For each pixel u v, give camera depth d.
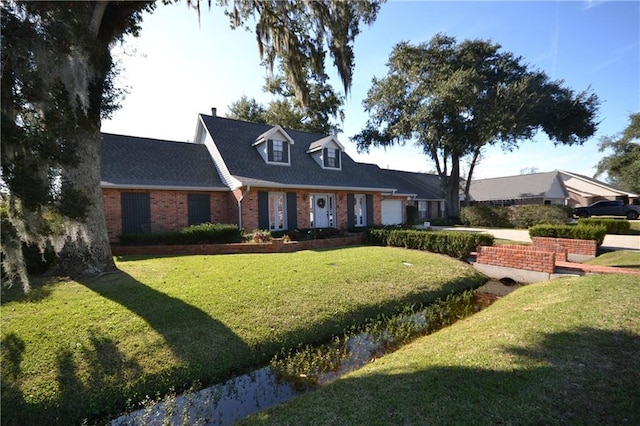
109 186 11.02
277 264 8.53
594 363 3.09
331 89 26.42
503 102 21.64
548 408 2.45
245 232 12.84
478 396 2.68
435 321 5.68
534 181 33.44
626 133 23.88
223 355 4.08
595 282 6.12
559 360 3.18
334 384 3.23
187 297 5.60
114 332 4.25
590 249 9.74
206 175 14.45
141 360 3.77
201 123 16.62
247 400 3.40
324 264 8.60
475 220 24.03
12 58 3.59
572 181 38.75
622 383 2.73
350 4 7.31
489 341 3.87
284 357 4.34
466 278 8.24
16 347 3.83
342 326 5.26
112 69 6.38
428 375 3.14
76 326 4.39
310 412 2.68
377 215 18.47
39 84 3.92
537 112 22.77
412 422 2.40
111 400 3.26
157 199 12.36
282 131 15.84
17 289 5.91
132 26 7.54
